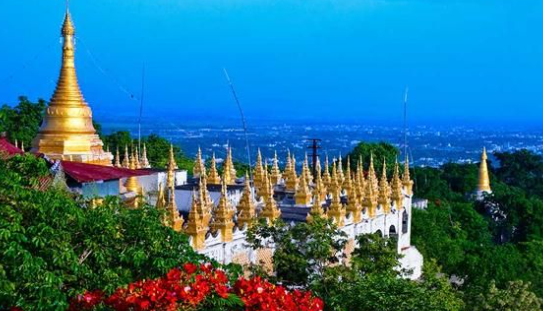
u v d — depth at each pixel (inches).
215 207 2689.5
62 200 1421.0
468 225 4857.3
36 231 1323.8
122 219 1502.2
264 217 2760.8
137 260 1433.3
